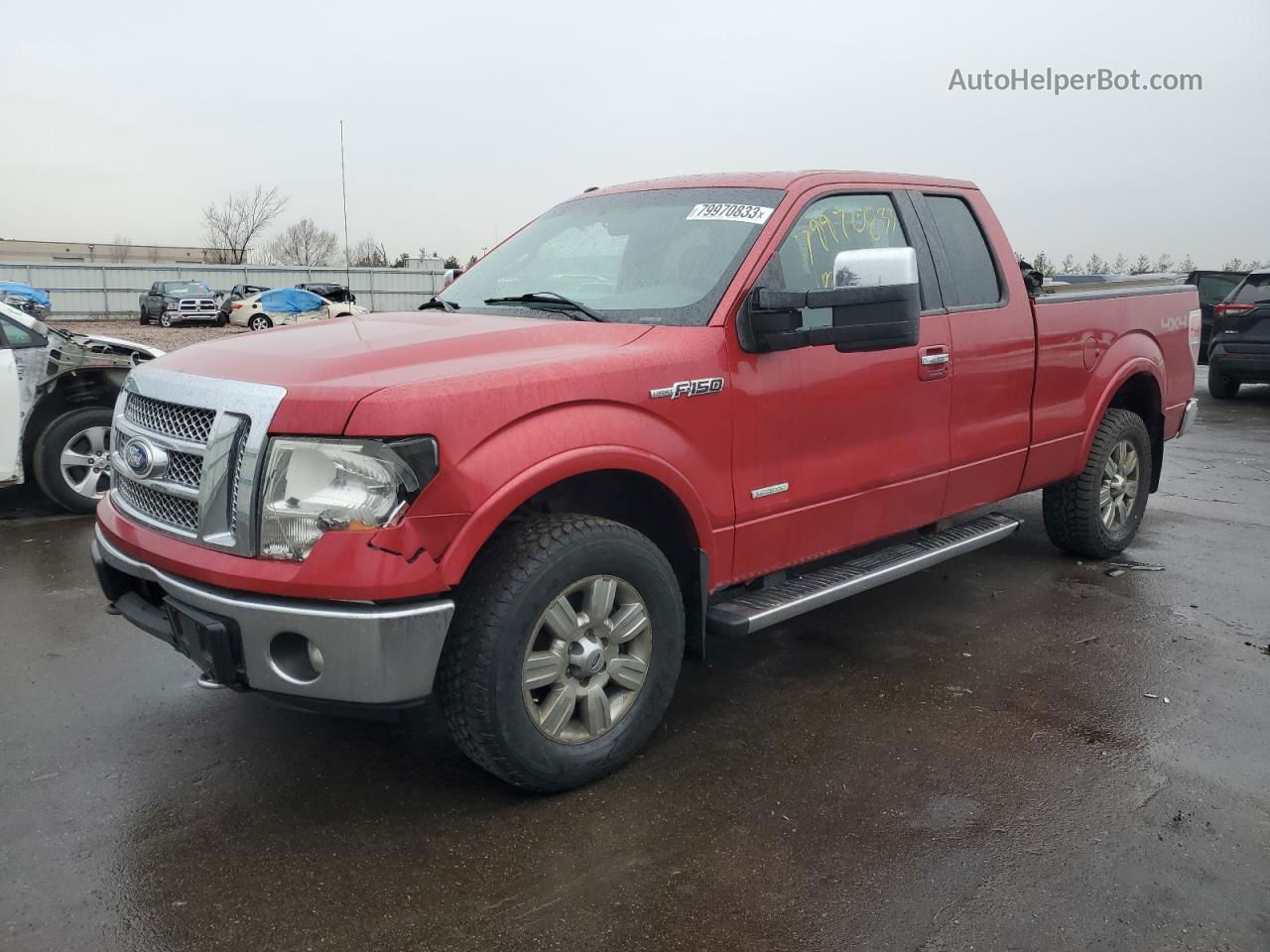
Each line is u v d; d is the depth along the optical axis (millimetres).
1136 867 2736
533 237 4359
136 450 3061
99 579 3359
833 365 3740
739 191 3904
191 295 35125
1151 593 5145
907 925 2486
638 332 3348
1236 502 7297
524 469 2811
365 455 2623
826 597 3744
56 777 3199
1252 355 12758
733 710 3742
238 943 2412
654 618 3225
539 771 2982
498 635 2818
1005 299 4617
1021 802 3078
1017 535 6316
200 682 2936
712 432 3350
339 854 2787
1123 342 5402
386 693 2689
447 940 2428
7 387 6246
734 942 2424
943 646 4406
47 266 41562
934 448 4246
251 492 2703
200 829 2910
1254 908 2557
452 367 2879
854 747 3445
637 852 2805
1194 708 3773
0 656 4195
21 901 2561
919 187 4391
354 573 2617
